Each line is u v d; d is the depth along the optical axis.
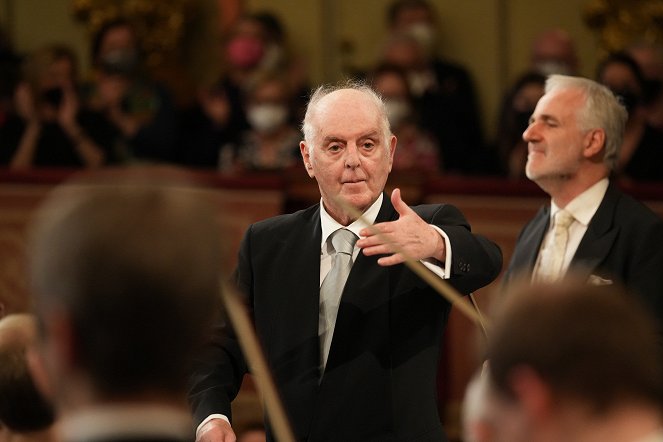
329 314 8.34
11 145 18.59
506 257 15.29
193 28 25.05
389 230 7.85
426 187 15.41
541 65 20.08
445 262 7.96
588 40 23.30
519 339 3.82
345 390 8.16
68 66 18.75
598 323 3.77
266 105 18.53
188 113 20.34
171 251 3.83
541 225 10.40
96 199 3.86
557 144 10.05
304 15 24.48
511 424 3.87
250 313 8.73
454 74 22.09
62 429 3.96
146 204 3.86
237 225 15.80
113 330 3.80
